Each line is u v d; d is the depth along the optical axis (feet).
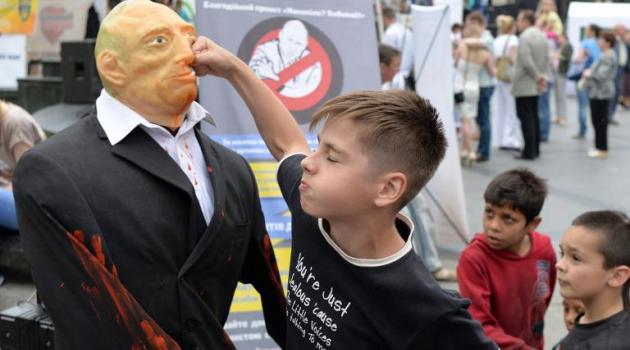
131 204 5.13
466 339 4.69
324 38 11.12
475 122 33.76
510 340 8.55
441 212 16.89
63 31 28.14
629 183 27.25
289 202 5.69
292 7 10.93
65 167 5.02
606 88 32.17
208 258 5.43
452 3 33.19
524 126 31.35
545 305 9.54
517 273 9.08
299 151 6.15
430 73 16.15
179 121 5.56
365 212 4.83
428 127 4.96
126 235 5.08
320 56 11.08
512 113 33.83
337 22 11.23
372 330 4.83
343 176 4.75
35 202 4.92
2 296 14.33
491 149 34.53
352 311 4.90
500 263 9.05
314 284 5.13
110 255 5.02
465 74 29.68
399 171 4.79
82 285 4.92
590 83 32.58
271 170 10.58
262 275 6.48
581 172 29.22
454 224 16.85
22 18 25.48
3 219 15.19
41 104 22.75
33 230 5.05
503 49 33.45
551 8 42.63
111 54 5.30
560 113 42.78
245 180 6.13
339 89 11.19
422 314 4.67
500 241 8.94
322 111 4.97
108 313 4.88
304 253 5.27
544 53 30.68
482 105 30.63
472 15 29.66
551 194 25.14
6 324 7.80
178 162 5.50
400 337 4.74
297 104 10.95
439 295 4.69
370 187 4.76
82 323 4.92
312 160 4.89
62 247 4.92
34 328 7.65
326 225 5.19
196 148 5.82
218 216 5.46
